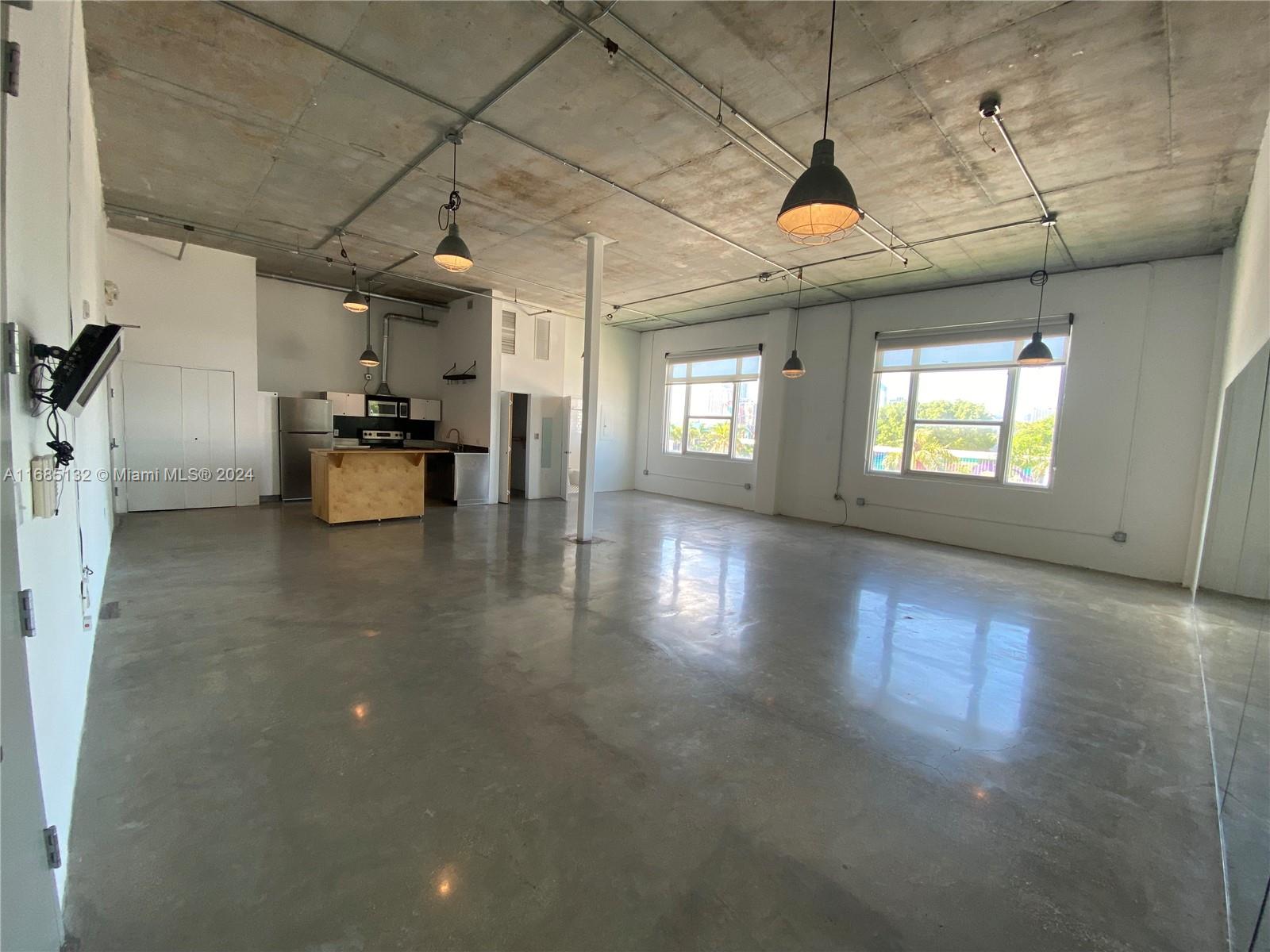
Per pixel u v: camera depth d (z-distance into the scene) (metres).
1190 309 5.54
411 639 3.37
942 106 3.29
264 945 1.41
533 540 6.29
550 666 3.09
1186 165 3.82
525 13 2.69
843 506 8.35
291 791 1.99
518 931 1.48
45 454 1.64
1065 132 3.50
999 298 6.78
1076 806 2.10
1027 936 1.53
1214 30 2.56
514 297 8.71
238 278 7.25
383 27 2.82
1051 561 6.41
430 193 4.79
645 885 1.65
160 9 2.71
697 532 7.26
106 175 4.62
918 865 1.78
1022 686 3.11
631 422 11.47
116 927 1.43
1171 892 1.71
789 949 1.47
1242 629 2.31
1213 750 2.50
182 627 3.41
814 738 2.50
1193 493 5.52
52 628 1.62
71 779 1.85
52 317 1.84
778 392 8.98
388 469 7.08
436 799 1.98
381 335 9.40
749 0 2.56
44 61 1.63
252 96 3.44
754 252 6.09
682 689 2.90
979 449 7.04
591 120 3.59
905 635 3.84
